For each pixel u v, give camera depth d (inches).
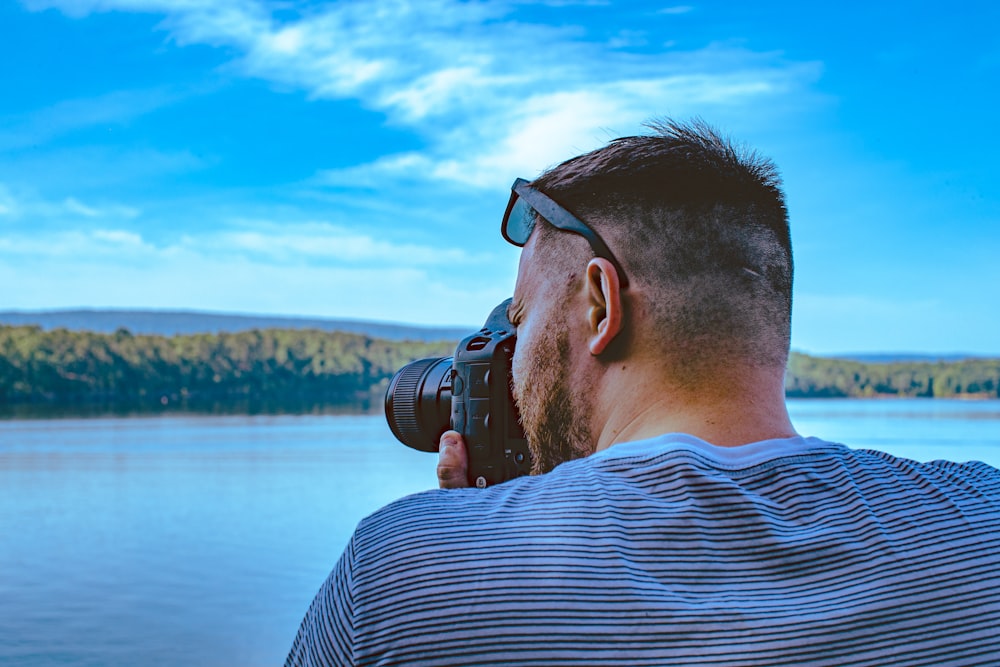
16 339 4923.7
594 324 46.9
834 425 2930.6
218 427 3435.0
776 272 46.3
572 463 43.9
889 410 4475.9
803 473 42.6
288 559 809.5
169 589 672.4
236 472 1740.9
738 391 44.6
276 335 5398.6
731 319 44.9
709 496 40.4
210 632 553.0
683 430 44.2
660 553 38.9
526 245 51.9
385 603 38.5
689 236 45.1
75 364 4904.0
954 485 44.7
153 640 530.6
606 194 46.8
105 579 717.3
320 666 40.3
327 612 40.7
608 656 36.8
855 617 38.3
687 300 44.9
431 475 1679.4
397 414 73.3
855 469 44.2
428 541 39.5
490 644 37.1
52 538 949.2
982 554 41.0
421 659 37.4
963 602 39.6
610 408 46.5
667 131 47.7
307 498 1332.4
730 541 39.6
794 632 37.5
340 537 952.9
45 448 2384.4
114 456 2123.5
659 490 40.9
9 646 522.0
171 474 1694.1
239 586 690.2
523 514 40.3
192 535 960.9
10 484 1526.8
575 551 38.5
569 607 37.4
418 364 74.5
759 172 47.1
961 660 38.7
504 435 61.7
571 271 47.9
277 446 2426.2
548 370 48.8
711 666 36.8
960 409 4842.5
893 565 39.8
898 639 38.4
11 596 652.7
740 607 37.8
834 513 41.4
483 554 38.8
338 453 2218.3
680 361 44.9
